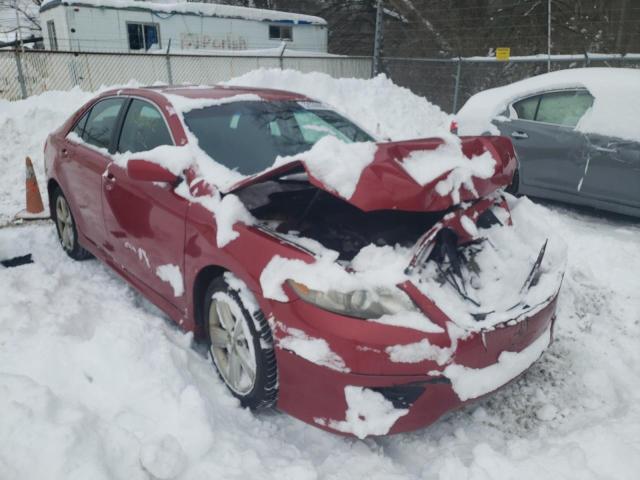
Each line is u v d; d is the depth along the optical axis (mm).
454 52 19109
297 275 2186
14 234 4586
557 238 2840
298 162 2295
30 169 5461
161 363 2621
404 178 2191
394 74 14789
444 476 2182
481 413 2660
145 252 3100
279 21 17000
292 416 2346
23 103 8961
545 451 2324
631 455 2219
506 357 2277
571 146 5477
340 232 2820
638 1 16359
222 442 2254
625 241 4809
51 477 1906
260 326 2318
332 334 2070
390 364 2047
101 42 13953
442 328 2109
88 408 2363
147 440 2137
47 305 3234
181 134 3000
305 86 10414
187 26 15156
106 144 3650
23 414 2109
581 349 3215
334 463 2268
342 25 23516
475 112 6438
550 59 10578
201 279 2713
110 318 3229
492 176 2469
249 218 2549
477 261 2551
